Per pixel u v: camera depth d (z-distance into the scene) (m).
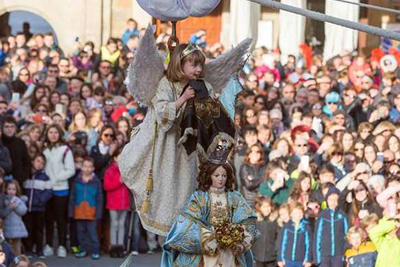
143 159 15.45
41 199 30.62
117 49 45.44
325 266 27.06
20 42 47.38
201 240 15.63
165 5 14.95
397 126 33.38
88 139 32.25
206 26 56.88
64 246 31.12
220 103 15.55
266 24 52.72
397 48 45.53
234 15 51.91
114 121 34.41
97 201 31.08
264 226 28.08
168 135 15.47
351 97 36.34
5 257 26.23
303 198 27.55
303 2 52.09
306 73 43.50
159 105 15.28
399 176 27.30
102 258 31.16
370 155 29.53
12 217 29.12
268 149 31.84
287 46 51.62
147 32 14.92
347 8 50.56
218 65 15.58
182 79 15.39
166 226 15.60
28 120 33.88
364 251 26.14
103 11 56.97
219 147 15.59
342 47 50.75
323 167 28.48
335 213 27.14
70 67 43.31
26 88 39.50
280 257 27.44
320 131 33.94
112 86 42.12
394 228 24.86
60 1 57.22
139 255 31.47
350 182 27.55
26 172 30.52
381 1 54.41
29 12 57.56
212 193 15.88
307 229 27.33
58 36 57.44
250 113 33.16
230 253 15.91
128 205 31.12
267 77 41.75
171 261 16.00
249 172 29.61
